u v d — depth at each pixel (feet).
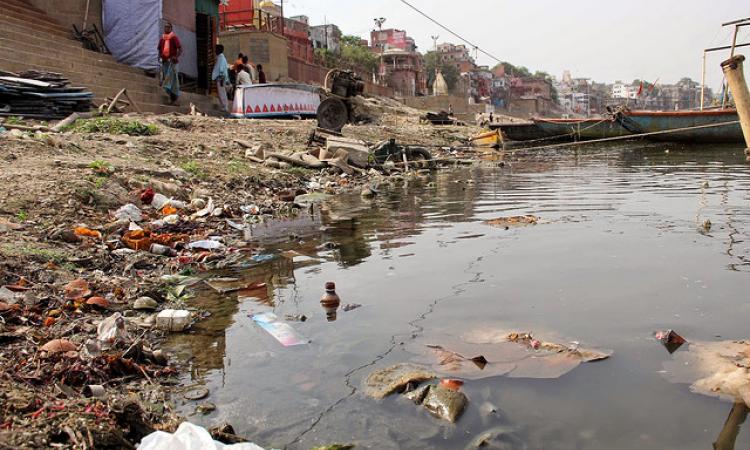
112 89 47.96
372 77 189.37
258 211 27.25
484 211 27.30
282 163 39.19
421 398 9.27
